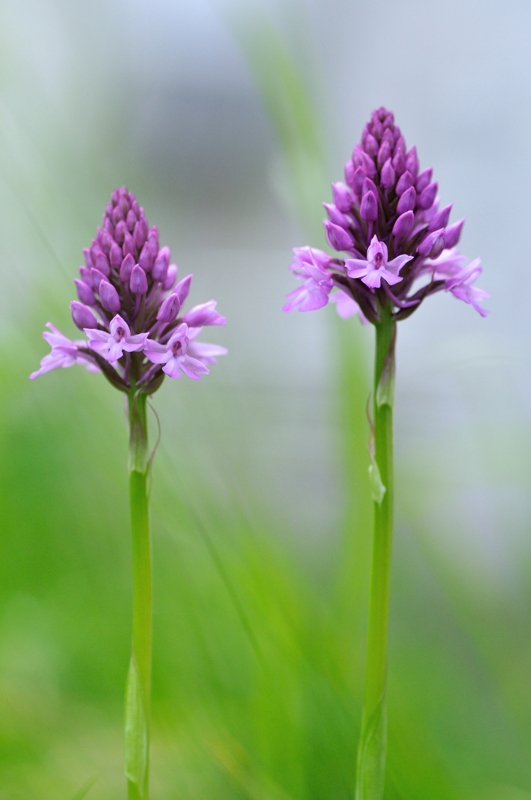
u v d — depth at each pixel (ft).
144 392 2.15
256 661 2.34
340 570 2.50
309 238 2.56
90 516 2.61
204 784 2.33
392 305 2.15
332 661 2.34
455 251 2.19
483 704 2.54
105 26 3.45
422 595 2.87
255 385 2.92
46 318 2.64
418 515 2.58
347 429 2.51
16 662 2.45
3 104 2.66
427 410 3.05
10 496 2.58
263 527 2.45
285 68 2.53
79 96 3.34
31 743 2.36
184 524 2.44
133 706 2.15
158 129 4.28
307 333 3.46
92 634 2.49
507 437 2.60
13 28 2.73
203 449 2.56
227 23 2.54
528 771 2.40
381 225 2.16
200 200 4.40
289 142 2.55
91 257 2.15
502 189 3.92
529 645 2.52
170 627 2.43
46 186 2.66
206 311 2.17
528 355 2.53
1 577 2.53
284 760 2.31
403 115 4.12
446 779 2.30
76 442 2.61
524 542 2.64
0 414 2.60
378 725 2.15
